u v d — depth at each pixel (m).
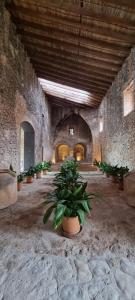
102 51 5.43
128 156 5.55
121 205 3.50
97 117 11.94
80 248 1.98
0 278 1.51
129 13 3.63
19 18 4.96
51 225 2.56
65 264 1.70
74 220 2.25
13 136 5.20
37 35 5.49
